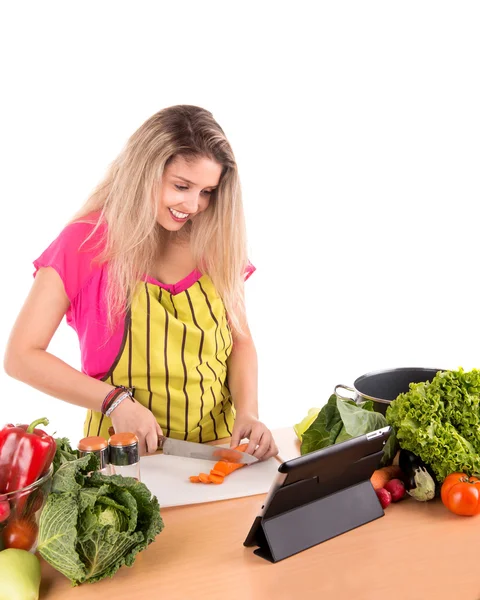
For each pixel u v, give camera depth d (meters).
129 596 1.13
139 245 1.76
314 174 4.10
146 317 1.76
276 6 3.77
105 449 1.31
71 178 3.64
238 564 1.22
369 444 1.33
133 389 1.79
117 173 1.77
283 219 4.16
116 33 3.55
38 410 3.73
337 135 4.04
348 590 1.15
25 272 3.69
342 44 3.89
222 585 1.16
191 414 1.82
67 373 1.68
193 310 1.82
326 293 4.30
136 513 1.14
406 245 4.25
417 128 4.06
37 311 1.71
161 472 1.57
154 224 1.77
